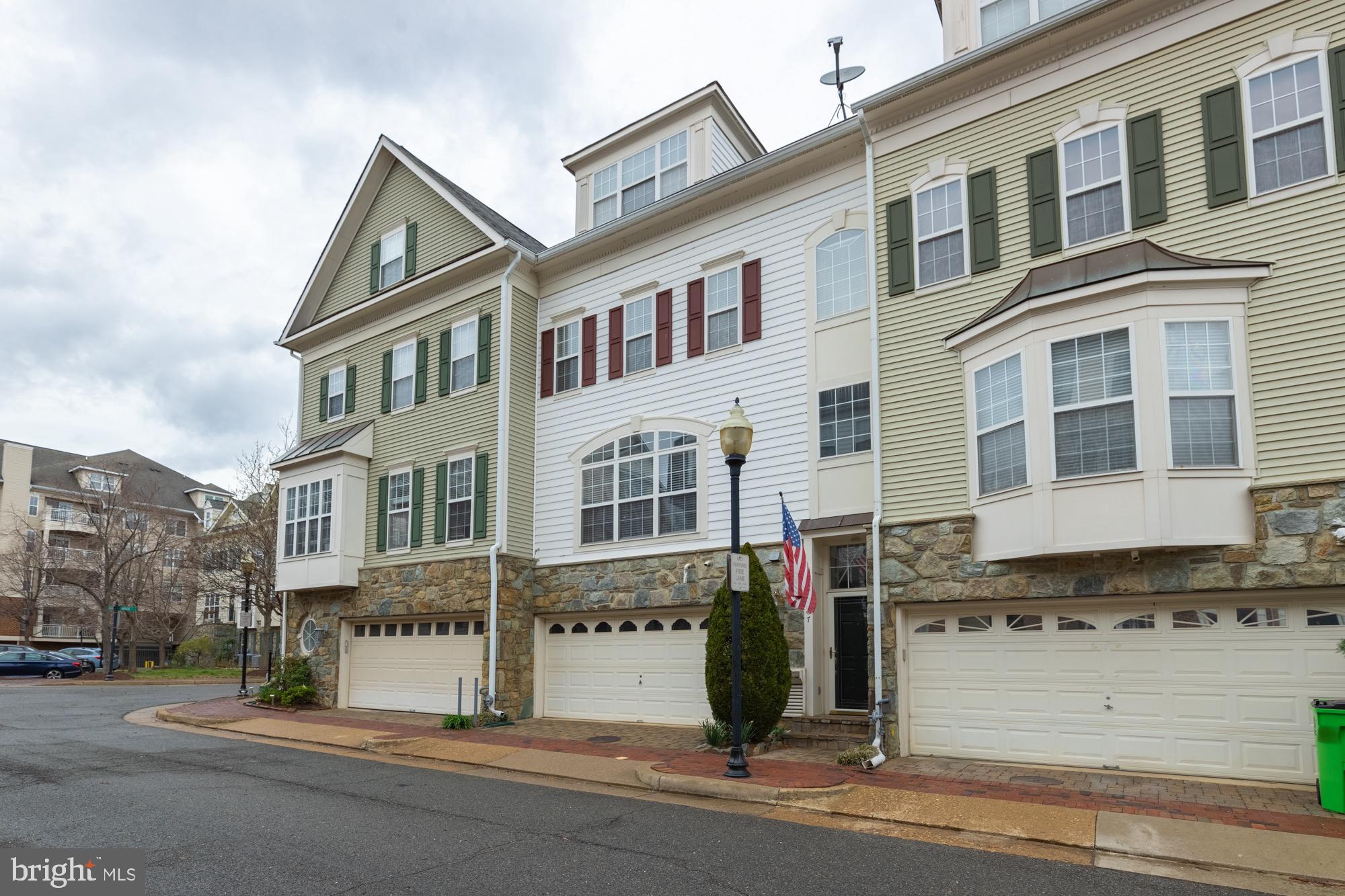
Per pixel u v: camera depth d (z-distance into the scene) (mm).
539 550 17625
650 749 12664
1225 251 10344
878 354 12898
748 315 15297
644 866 7016
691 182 18016
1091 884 6598
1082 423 10492
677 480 15797
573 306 18125
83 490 54500
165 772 11320
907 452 12398
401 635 19047
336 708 19484
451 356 19016
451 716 15703
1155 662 10406
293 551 20734
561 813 8984
